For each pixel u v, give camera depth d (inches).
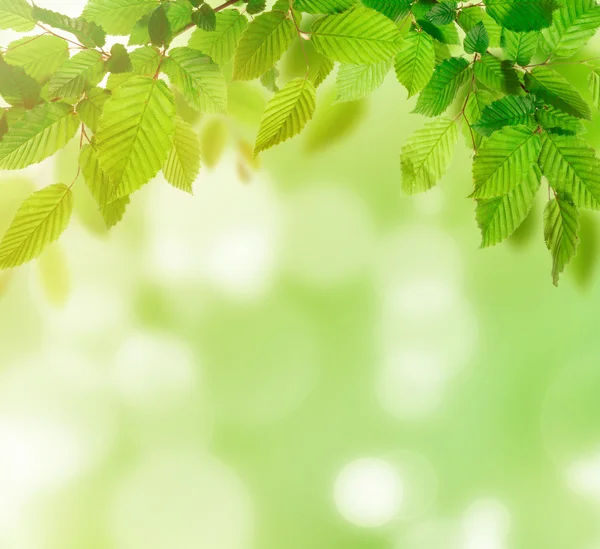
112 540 170.4
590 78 82.4
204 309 180.1
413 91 82.1
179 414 181.6
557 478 175.0
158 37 79.6
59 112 80.2
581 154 81.1
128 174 79.3
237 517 179.6
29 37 80.5
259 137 80.7
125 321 167.2
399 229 182.1
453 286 184.5
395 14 81.2
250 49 80.4
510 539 172.2
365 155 167.2
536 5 80.4
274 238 180.9
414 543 174.6
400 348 189.2
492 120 81.0
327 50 80.6
